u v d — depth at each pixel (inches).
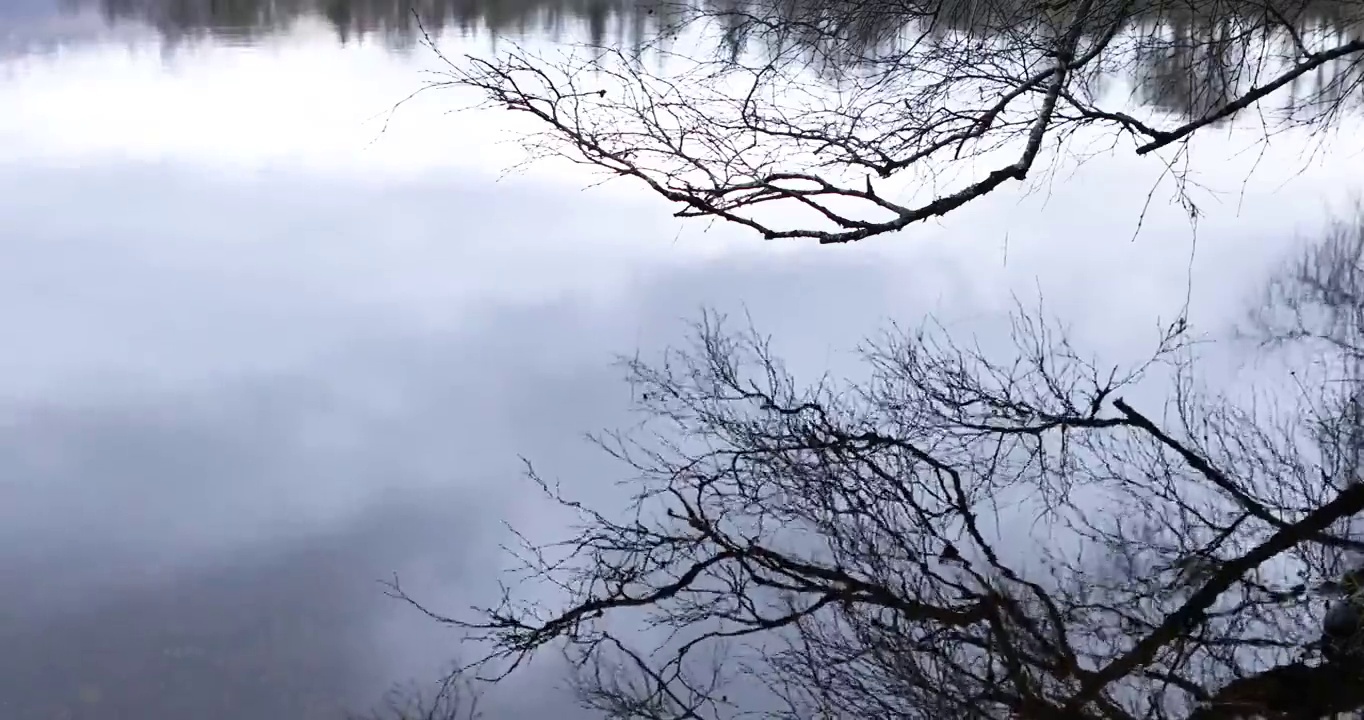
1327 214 384.2
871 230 171.3
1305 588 172.4
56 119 613.3
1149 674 156.4
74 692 153.1
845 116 207.8
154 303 330.3
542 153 261.3
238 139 561.3
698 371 265.1
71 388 265.7
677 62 246.4
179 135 570.9
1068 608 172.1
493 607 176.9
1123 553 185.3
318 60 780.0
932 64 218.7
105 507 206.4
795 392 253.1
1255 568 179.0
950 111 202.7
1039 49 200.4
